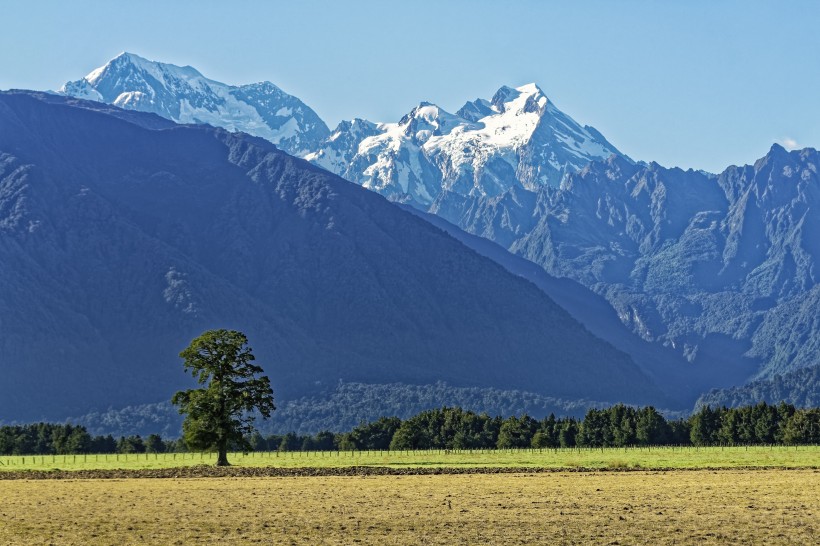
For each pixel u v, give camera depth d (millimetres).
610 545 156375
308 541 160625
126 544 159125
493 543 158375
